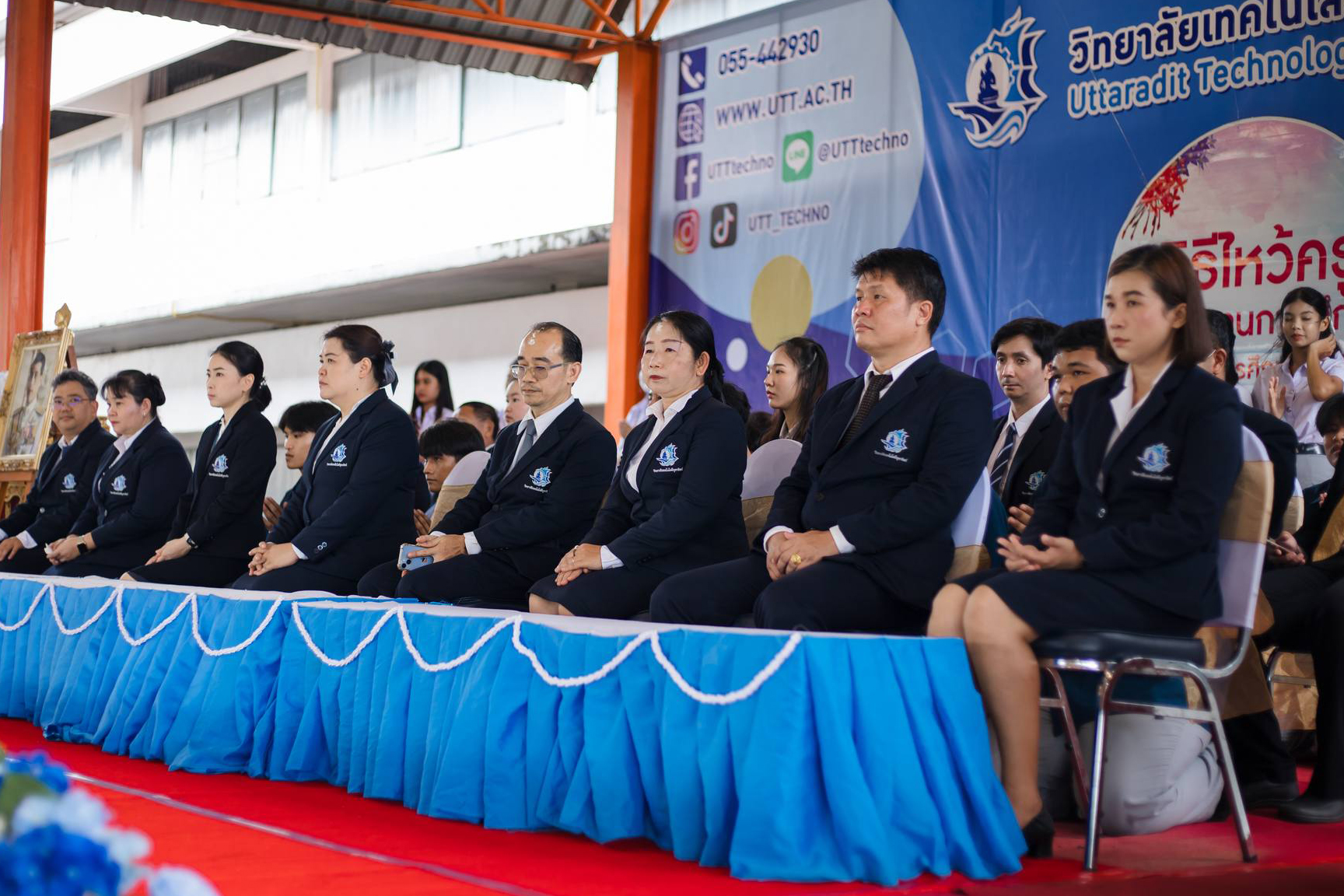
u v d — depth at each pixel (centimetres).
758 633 265
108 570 590
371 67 1482
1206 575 287
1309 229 585
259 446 561
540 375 470
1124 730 315
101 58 1593
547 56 917
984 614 284
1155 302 295
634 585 402
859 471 342
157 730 392
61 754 408
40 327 948
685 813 269
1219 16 616
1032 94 687
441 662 323
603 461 470
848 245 770
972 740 273
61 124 1842
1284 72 595
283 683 371
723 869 264
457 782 311
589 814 288
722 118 837
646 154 873
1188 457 288
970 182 714
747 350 820
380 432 505
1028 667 284
